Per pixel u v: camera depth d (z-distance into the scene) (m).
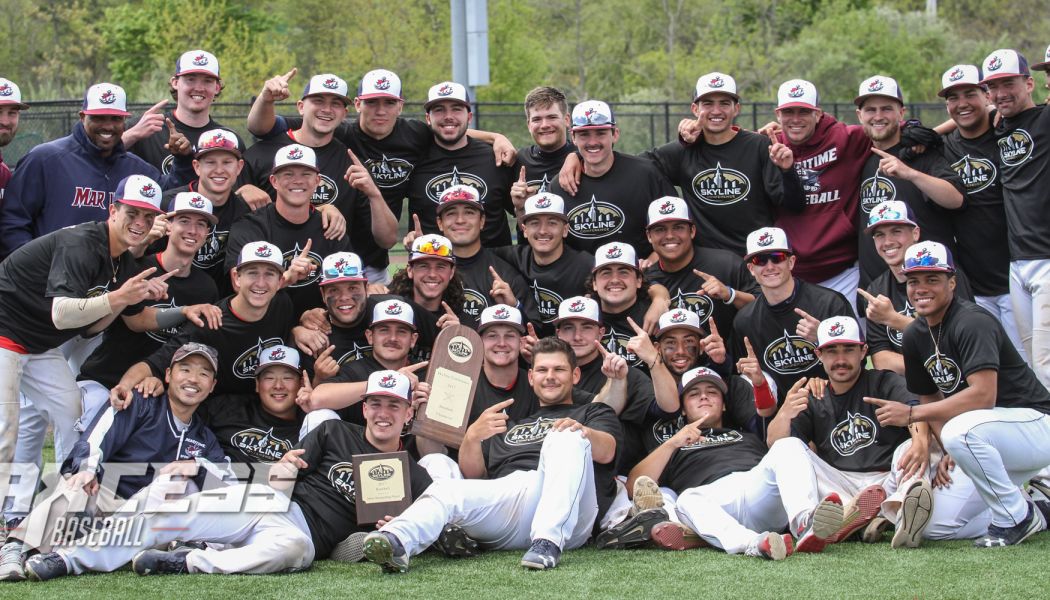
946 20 53.06
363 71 38.62
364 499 5.92
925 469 6.21
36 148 7.57
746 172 8.36
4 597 5.14
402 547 5.50
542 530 5.68
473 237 7.90
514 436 6.48
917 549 5.88
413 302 7.44
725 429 6.91
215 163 7.46
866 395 6.65
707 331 7.79
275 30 41.50
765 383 6.73
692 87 44.56
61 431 6.81
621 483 6.66
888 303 6.99
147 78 38.19
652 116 28.78
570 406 6.62
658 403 6.86
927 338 6.22
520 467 6.27
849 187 8.35
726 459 6.60
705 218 8.53
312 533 5.99
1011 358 6.11
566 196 8.33
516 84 40.62
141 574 5.56
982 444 5.86
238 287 6.99
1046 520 6.42
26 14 41.19
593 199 8.25
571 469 5.82
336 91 8.09
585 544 6.27
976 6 56.47
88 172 7.58
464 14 16.45
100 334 7.32
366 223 8.50
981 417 5.91
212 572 5.59
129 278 6.75
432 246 7.40
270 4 43.97
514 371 6.96
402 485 5.96
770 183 8.31
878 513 5.97
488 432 6.38
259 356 6.88
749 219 8.41
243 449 6.70
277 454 6.70
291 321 7.26
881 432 6.55
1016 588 5.00
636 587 5.17
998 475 5.89
